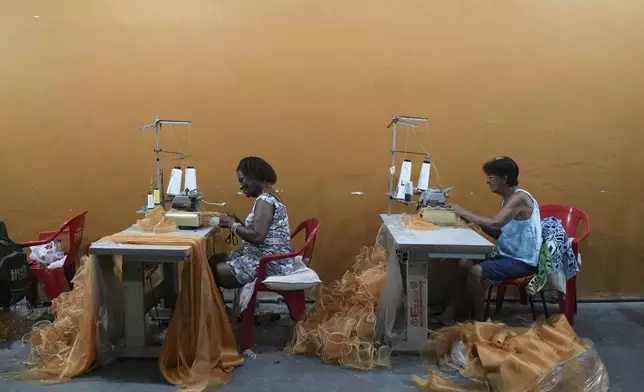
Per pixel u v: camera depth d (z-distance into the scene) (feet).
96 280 8.72
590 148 12.07
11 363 9.11
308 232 10.90
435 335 9.52
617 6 11.70
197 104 11.85
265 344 10.06
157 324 10.63
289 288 9.45
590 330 10.75
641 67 11.87
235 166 12.03
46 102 11.84
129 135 11.93
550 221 10.44
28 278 10.21
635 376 8.77
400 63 11.82
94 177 12.07
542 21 11.72
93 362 8.79
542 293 10.88
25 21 11.61
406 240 8.98
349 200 12.18
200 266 8.75
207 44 11.69
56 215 12.17
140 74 11.76
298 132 11.96
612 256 12.39
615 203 12.23
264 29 11.67
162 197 11.11
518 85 11.90
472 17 11.71
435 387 8.16
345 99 11.89
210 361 8.73
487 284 10.13
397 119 11.20
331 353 9.17
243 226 9.62
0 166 12.03
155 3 11.58
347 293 10.41
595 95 11.93
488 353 8.29
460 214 10.19
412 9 11.68
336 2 11.63
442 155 12.09
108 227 12.19
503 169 9.96
